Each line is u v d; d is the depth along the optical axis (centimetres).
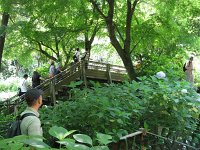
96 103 493
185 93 562
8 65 3578
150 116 555
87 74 1559
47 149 135
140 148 436
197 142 570
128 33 1305
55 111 520
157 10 1379
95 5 1292
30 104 349
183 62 1384
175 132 552
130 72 1288
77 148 144
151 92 563
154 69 1237
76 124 498
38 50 1967
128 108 522
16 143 138
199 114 622
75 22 1530
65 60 2139
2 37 1772
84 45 1920
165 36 1394
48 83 1458
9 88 2892
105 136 179
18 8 1391
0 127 693
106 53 2305
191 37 1407
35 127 333
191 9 1333
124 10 1498
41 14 1388
